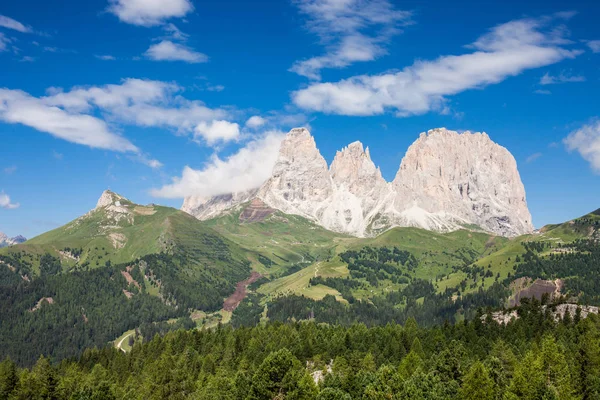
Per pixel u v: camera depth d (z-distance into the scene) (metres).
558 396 163.12
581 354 191.38
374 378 178.12
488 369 183.25
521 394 164.25
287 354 184.12
